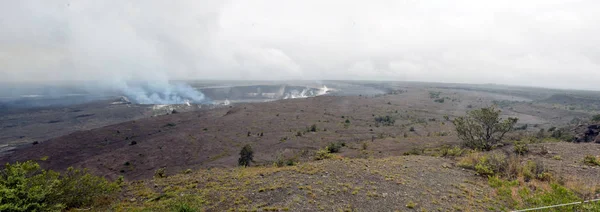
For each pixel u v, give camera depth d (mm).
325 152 17734
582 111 111375
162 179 11039
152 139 68938
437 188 9117
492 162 11453
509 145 18484
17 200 6668
